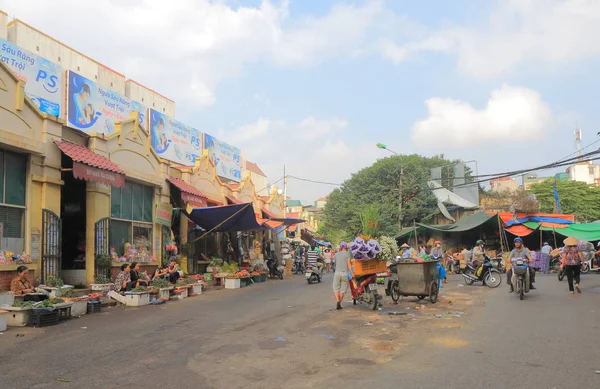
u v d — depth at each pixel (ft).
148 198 62.75
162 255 64.13
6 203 40.40
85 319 36.73
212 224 73.36
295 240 159.84
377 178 167.73
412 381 19.30
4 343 27.43
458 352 24.34
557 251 88.02
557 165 71.56
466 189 142.20
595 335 27.89
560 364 21.65
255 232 104.53
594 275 78.02
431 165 164.76
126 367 21.90
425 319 35.14
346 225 169.48
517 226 107.14
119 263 54.08
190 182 74.95
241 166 140.97
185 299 51.44
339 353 24.63
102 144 51.93
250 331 31.12
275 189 123.24
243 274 69.97
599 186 193.98
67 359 23.47
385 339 28.12
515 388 18.26
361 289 41.37
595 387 18.33
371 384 19.01
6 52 63.36
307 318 36.63
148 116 94.89
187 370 21.38
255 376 20.43
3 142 38.70
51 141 45.03
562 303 41.60
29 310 33.42
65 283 50.31
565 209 180.75
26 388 18.69
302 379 19.94
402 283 44.27
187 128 109.50
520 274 45.60
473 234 120.06
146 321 35.73
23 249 41.86
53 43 95.96
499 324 32.19
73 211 53.57
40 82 68.59
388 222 145.69
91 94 78.95
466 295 50.42
